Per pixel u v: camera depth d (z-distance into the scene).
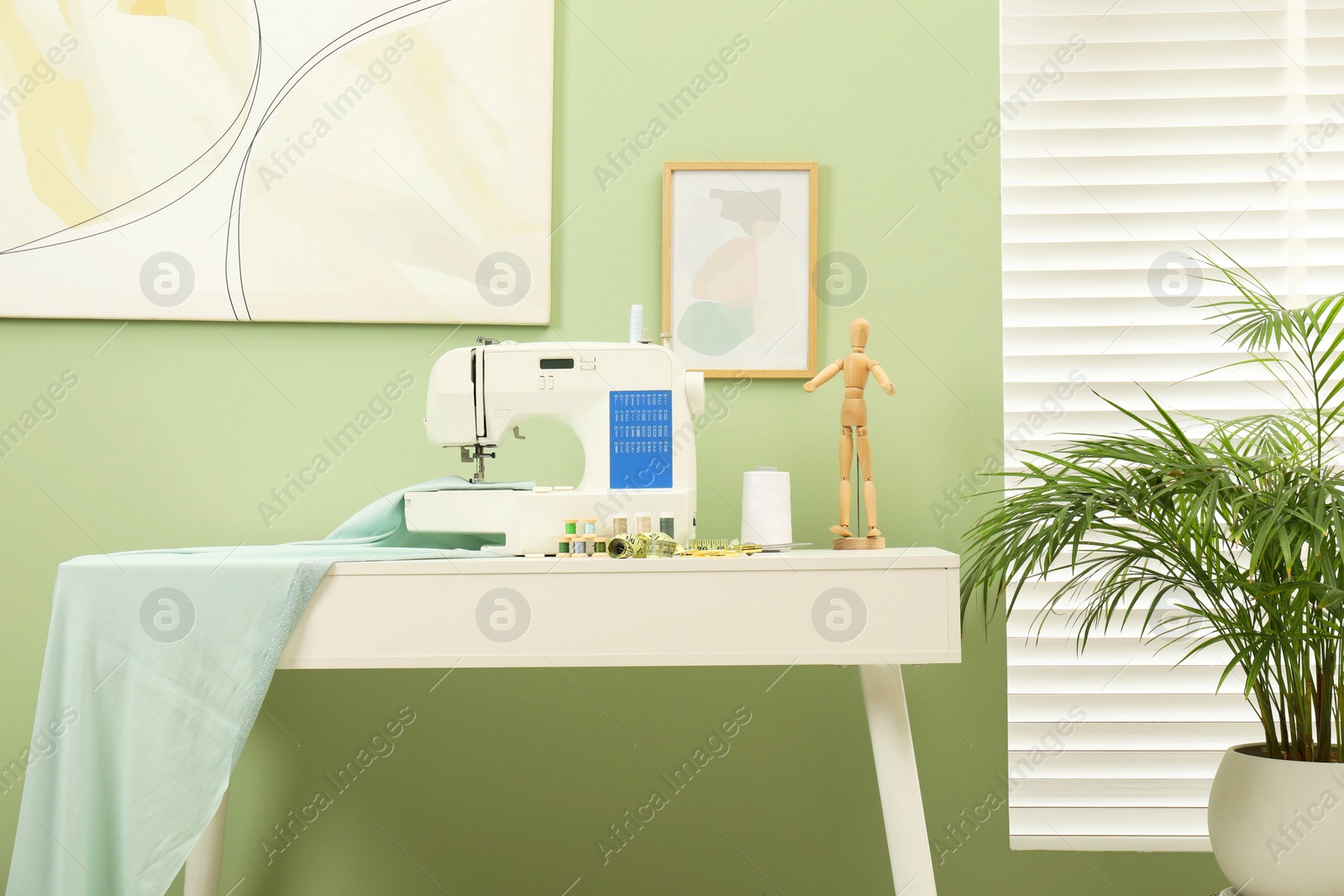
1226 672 1.23
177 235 1.69
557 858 1.67
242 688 1.14
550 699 1.69
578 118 1.73
